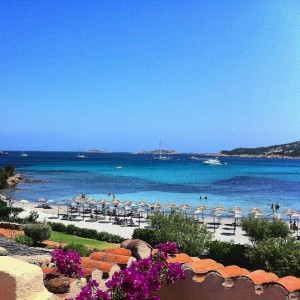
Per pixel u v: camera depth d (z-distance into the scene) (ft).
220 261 91.86
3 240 56.29
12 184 346.13
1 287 15.60
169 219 108.47
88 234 133.80
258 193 299.38
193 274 24.11
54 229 141.49
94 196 278.05
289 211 174.50
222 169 624.59
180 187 338.54
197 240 95.55
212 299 23.40
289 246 77.61
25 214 182.91
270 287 22.27
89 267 26.12
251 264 80.48
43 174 480.23
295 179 434.30
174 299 24.32
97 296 18.24
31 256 43.19
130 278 18.51
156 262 23.31
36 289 16.24
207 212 207.21
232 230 159.12
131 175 474.08
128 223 171.42
